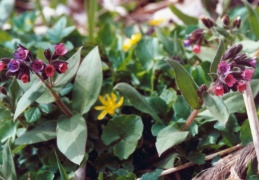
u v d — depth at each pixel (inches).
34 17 40.1
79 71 28.8
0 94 29.2
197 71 30.7
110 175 28.3
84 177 28.3
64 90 29.4
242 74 25.3
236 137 28.5
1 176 27.6
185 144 28.6
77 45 34.8
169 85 32.4
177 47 32.9
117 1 45.8
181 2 43.6
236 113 29.9
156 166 28.6
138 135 28.4
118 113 30.3
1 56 30.1
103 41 36.1
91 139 29.6
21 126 30.8
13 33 37.5
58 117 29.7
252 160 26.3
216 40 32.3
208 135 28.7
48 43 34.0
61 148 27.2
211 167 27.4
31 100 26.7
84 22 46.0
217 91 25.2
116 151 28.4
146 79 32.0
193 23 35.9
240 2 40.5
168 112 29.8
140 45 33.5
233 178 26.1
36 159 30.0
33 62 25.9
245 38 32.0
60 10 46.9
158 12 44.0
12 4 39.2
